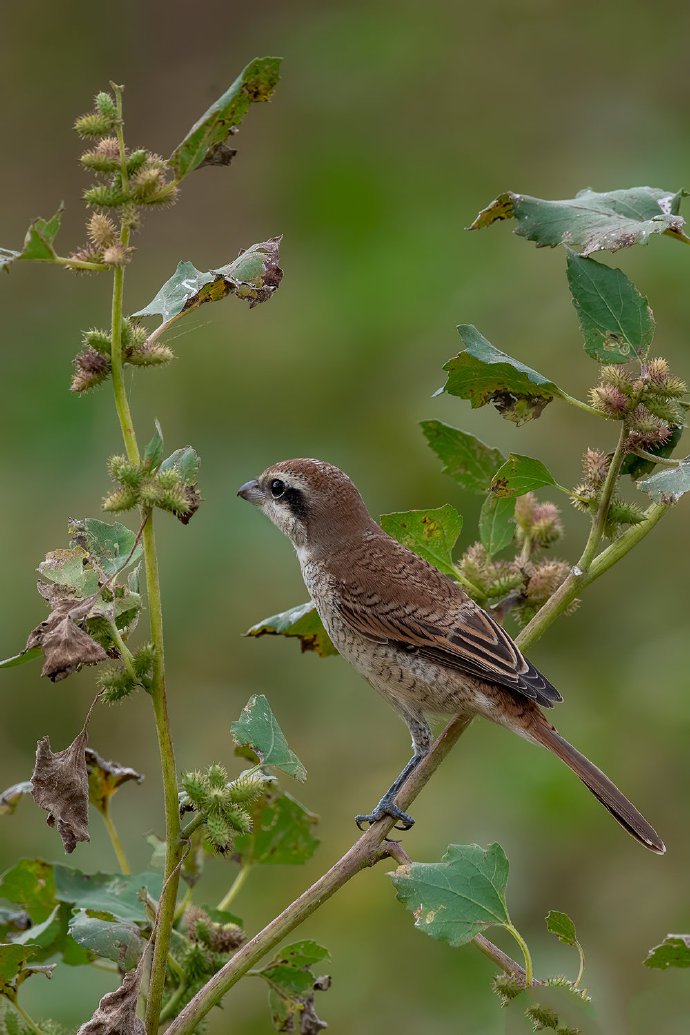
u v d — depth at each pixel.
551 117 15.44
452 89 15.78
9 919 5.80
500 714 7.32
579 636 12.04
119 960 5.14
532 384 5.58
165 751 4.55
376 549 7.98
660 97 15.41
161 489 4.55
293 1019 5.52
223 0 17.77
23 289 15.59
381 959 9.91
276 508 8.37
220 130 4.92
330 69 16.14
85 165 4.61
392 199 14.70
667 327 12.41
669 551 12.29
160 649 4.55
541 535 6.40
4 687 12.16
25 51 17.84
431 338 13.21
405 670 7.53
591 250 5.57
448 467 6.54
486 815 10.59
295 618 7.00
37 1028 4.98
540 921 10.15
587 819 10.51
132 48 17.86
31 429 13.43
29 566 12.49
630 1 16.14
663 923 10.02
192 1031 4.54
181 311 4.98
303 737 11.95
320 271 14.17
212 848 4.90
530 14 16.17
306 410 13.09
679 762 10.85
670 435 5.77
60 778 4.58
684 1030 8.41
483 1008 9.39
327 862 10.81
